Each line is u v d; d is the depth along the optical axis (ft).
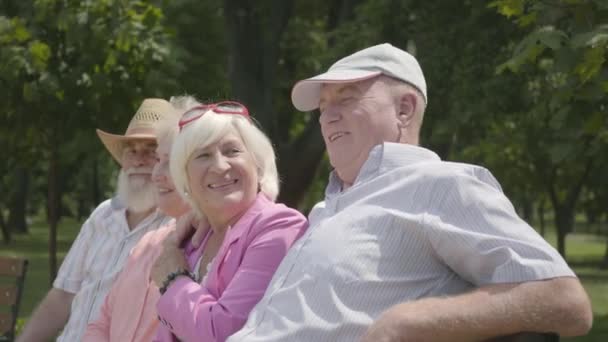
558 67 17.66
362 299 10.50
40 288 69.46
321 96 12.19
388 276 10.52
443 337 9.62
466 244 10.14
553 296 9.46
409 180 10.75
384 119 11.76
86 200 190.49
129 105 36.76
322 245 10.82
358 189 11.19
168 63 37.45
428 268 10.57
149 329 14.43
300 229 12.38
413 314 9.66
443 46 43.09
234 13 56.75
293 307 10.73
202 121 12.61
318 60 52.54
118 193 17.89
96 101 36.27
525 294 9.52
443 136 43.01
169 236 13.35
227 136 12.62
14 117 36.94
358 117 11.76
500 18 41.68
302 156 56.95
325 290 10.60
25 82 36.04
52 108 36.32
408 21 46.24
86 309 17.22
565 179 78.43
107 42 36.06
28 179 145.38
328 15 72.90
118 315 14.78
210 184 12.57
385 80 11.84
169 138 15.26
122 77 36.45
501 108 41.45
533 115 25.58
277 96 77.00
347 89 11.87
